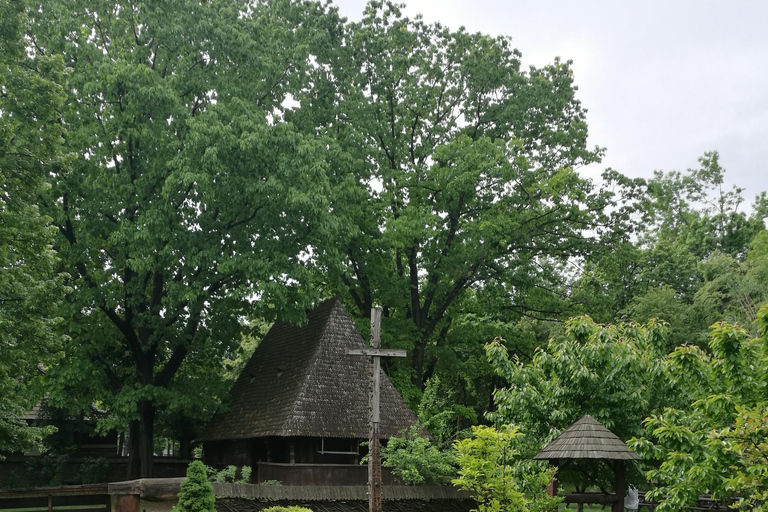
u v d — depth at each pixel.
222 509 22.05
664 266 55.56
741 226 62.88
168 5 30.83
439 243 39.06
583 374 21.47
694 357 17.47
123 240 28.92
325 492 24.05
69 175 29.14
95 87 28.33
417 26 40.88
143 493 20.70
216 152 27.77
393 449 26.94
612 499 17.75
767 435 12.88
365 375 30.09
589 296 42.66
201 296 30.97
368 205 37.72
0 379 22.70
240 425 31.02
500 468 19.52
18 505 22.62
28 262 24.19
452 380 47.69
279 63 33.53
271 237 31.05
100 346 31.78
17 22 24.61
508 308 42.72
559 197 37.72
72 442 38.16
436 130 40.03
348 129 36.81
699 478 14.52
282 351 33.41
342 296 40.09
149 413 32.31
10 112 25.00
